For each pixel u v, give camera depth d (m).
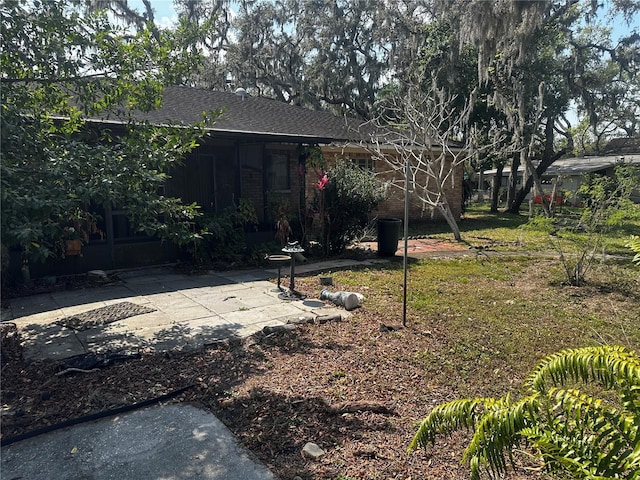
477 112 17.59
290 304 5.64
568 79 16.20
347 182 9.19
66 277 7.04
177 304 5.64
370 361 3.85
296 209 9.91
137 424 2.81
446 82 16.67
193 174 9.37
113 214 7.88
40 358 3.83
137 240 7.97
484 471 2.35
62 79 4.14
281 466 2.39
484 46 13.38
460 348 4.19
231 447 2.56
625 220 7.32
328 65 21.95
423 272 7.60
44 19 3.83
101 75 4.45
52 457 2.47
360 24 22.33
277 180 11.27
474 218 17.72
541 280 7.07
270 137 8.75
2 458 2.45
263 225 9.56
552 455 1.80
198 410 2.99
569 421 1.95
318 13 22.27
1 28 3.60
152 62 4.68
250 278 7.21
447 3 16.64
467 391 3.34
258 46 23.50
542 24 14.48
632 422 1.71
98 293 6.20
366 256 9.17
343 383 3.41
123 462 2.42
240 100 12.49
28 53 3.94
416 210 15.59
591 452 1.74
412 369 3.71
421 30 18.22
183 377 3.49
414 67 17.62
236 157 9.18
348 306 5.41
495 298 6.02
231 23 23.41
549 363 2.03
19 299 5.84
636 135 17.97
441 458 2.49
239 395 3.19
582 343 4.35
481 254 9.37
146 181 4.11
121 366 3.69
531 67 15.46
